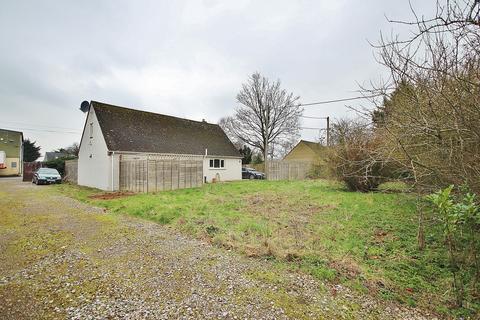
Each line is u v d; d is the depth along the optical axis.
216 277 3.70
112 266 4.10
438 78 3.12
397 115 3.95
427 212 5.58
